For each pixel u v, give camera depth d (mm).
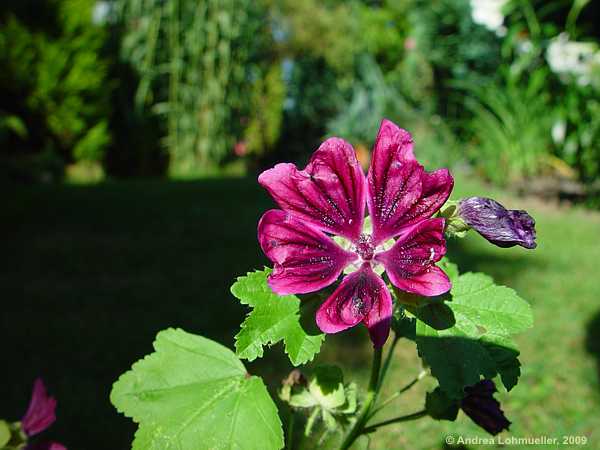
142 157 10844
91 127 10211
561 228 5633
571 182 7289
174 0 10523
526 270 4367
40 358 3098
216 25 11016
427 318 944
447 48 10461
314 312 974
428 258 869
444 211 942
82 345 3232
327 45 12445
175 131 11000
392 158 917
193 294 3969
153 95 11031
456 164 9055
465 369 914
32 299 3904
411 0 11539
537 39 7035
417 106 11875
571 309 3654
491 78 10117
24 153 9805
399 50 13539
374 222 933
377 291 906
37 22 9508
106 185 8516
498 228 914
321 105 13445
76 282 4242
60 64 9422
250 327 924
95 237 5473
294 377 1103
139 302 3840
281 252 896
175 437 1002
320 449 1859
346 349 3205
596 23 8141
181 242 5297
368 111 12000
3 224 5855
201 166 11359
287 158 13156
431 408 1118
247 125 12203
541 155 7406
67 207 6711
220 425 1005
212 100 11211
